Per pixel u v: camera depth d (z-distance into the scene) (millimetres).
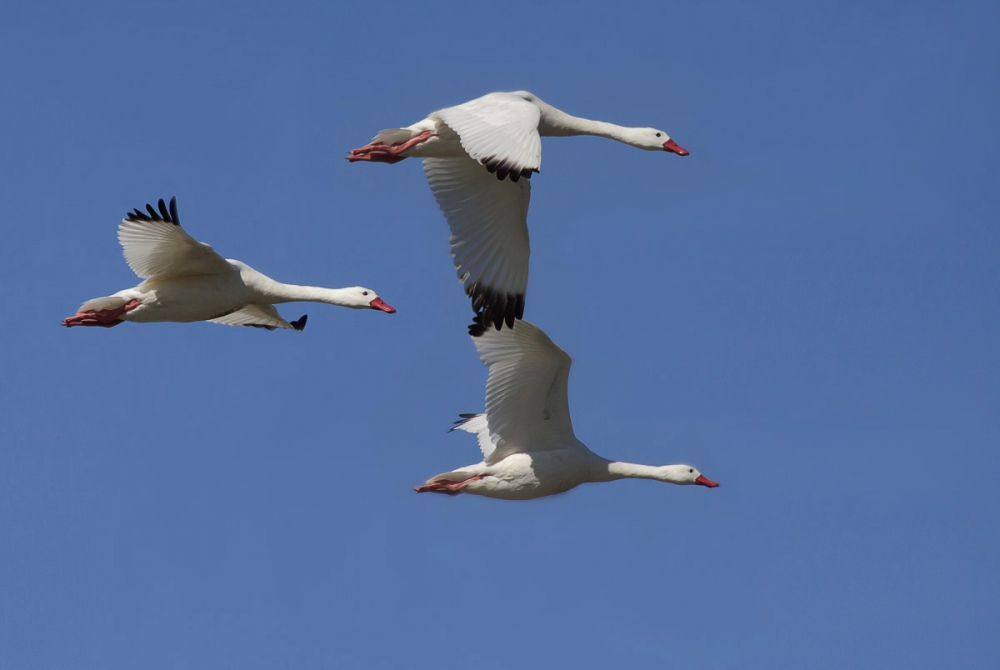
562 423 18219
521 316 17000
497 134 14570
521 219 17016
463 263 17078
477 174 17188
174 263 17891
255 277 18656
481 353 17641
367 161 17219
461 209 17203
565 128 18688
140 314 18156
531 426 18109
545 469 18125
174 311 18234
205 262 17984
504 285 17000
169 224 17125
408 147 17000
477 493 18188
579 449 18359
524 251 17062
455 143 16953
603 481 18625
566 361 17578
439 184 17328
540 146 14438
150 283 18156
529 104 15023
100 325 18109
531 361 17625
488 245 17078
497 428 17969
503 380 17750
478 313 16953
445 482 18094
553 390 17906
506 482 18094
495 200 17094
